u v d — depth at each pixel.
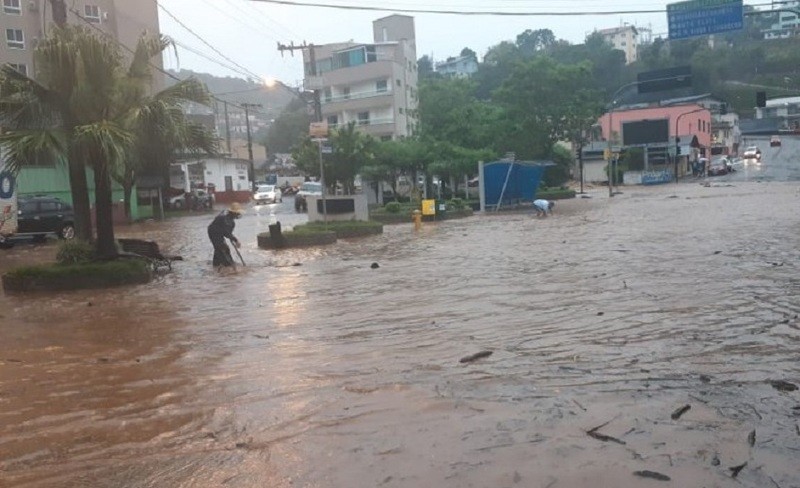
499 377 5.57
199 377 6.05
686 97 85.19
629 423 4.34
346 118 68.31
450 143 38.41
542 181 48.69
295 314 9.12
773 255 12.70
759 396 4.84
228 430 4.62
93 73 12.71
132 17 57.66
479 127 43.62
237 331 8.15
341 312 9.10
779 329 6.95
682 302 8.56
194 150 14.60
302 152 35.47
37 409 5.29
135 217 38.62
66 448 4.43
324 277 12.83
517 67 46.50
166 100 13.34
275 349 7.06
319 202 25.66
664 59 97.81
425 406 4.86
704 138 81.69
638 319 7.68
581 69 46.41
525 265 13.16
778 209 24.41
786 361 5.78
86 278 12.47
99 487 3.80
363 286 11.45
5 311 10.25
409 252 16.89
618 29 134.38
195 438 4.51
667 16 23.41
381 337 7.42
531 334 7.20
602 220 24.30
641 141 67.31
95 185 13.50
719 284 9.77
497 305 9.08
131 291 11.98
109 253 13.70
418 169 38.75
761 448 3.90
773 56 97.69
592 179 69.44
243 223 31.48
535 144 46.72
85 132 12.08
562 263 13.17
